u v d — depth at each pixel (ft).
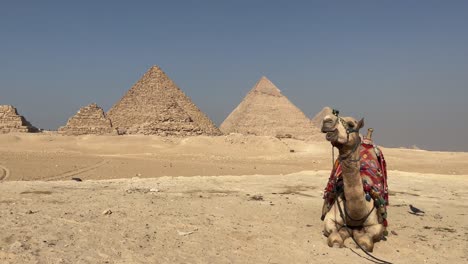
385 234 35.42
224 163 203.72
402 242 34.78
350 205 32.01
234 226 37.35
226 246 31.45
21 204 42.65
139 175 139.54
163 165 181.57
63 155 243.60
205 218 39.52
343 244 32.78
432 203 54.39
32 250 26.99
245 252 30.53
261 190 61.57
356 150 30.60
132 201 46.62
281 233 36.11
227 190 60.49
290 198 54.13
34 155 231.71
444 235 38.04
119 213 39.27
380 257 31.07
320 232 36.99
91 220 35.73
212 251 30.04
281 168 177.58
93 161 198.90
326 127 29.78
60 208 40.68
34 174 139.23
